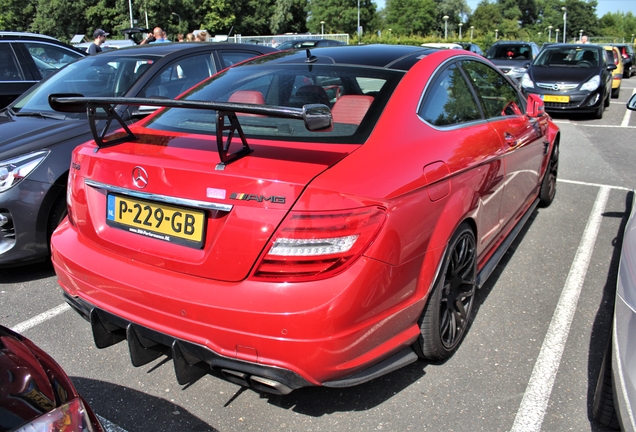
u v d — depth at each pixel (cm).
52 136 380
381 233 200
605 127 1006
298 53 320
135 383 265
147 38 1151
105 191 240
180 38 1195
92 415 152
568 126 1028
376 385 259
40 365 149
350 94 256
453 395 250
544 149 435
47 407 136
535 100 395
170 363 282
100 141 244
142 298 216
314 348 193
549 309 328
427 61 285
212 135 240
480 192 281
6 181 352
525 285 360
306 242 191
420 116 255
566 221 481
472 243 280
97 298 233
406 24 9694
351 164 208
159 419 239
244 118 252
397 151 227
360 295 196
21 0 6294
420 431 229
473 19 11350
